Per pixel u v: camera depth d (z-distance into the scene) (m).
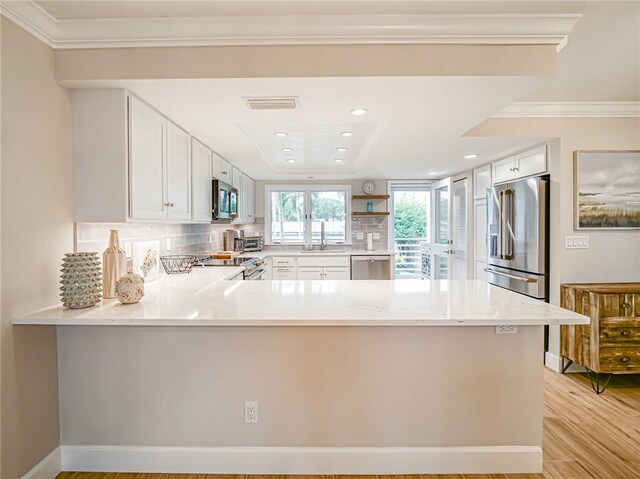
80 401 1.94
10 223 1.63
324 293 2.30
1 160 1.58
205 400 1.93
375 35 1.83
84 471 1.94
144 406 1.93
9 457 1.65
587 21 1.85
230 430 1.93
